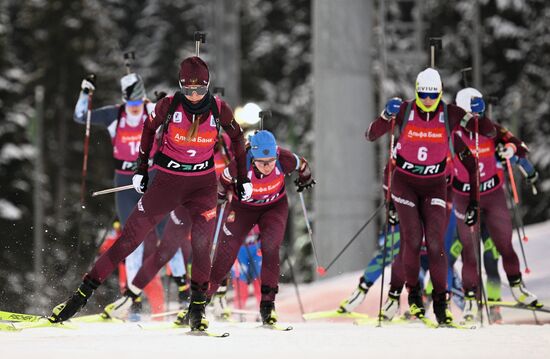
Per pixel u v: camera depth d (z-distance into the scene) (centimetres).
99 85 11125
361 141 5756
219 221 2970
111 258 2200
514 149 3091
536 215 9306
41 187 9112
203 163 2206
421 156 2541
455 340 2055
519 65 10294
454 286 3309
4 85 8969
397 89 8712
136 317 3131
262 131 2539
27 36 11544
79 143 10850
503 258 3127
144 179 2239
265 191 2575
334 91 5744
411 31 9694
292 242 9438
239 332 2236
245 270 3484
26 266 8219
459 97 3122
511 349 1892
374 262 3097
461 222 3097
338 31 5738
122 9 14275
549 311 3069
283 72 12069
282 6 12212
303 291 4394
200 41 2291
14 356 1644
